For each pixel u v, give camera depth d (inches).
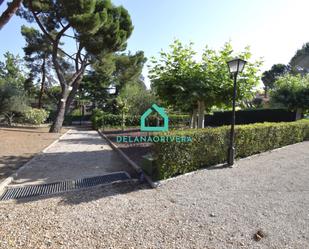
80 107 1357.0
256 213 120.0
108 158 270.7
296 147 287.1
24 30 674.2
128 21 666.2
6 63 1366.9
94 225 107.4
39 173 202.7
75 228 104.5
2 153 286.8
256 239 97.3
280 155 246.5
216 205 129.6
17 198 142.9
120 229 104.0
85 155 288.8
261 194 145.1
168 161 174.6
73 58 657.6
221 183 164.9
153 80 279.4
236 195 143.8
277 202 133.3
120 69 935.7
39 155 281.3
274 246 92.5
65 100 630.5
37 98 1203.2
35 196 146.0
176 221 111.9
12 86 698.8
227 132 220.7
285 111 577.6
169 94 274.8
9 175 189.5
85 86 1140.5
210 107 299.3
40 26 546.6
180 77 260.8
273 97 484.4
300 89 442.0
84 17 481.1
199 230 103.7
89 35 538.6
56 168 220.7
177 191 151.7
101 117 773.9
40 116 819.4
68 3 484.4
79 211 122.6
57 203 133.8
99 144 395.2
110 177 189.6
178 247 91.0
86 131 716.0
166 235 99.4
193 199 138.3
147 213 120.3
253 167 203.5
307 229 104.9
